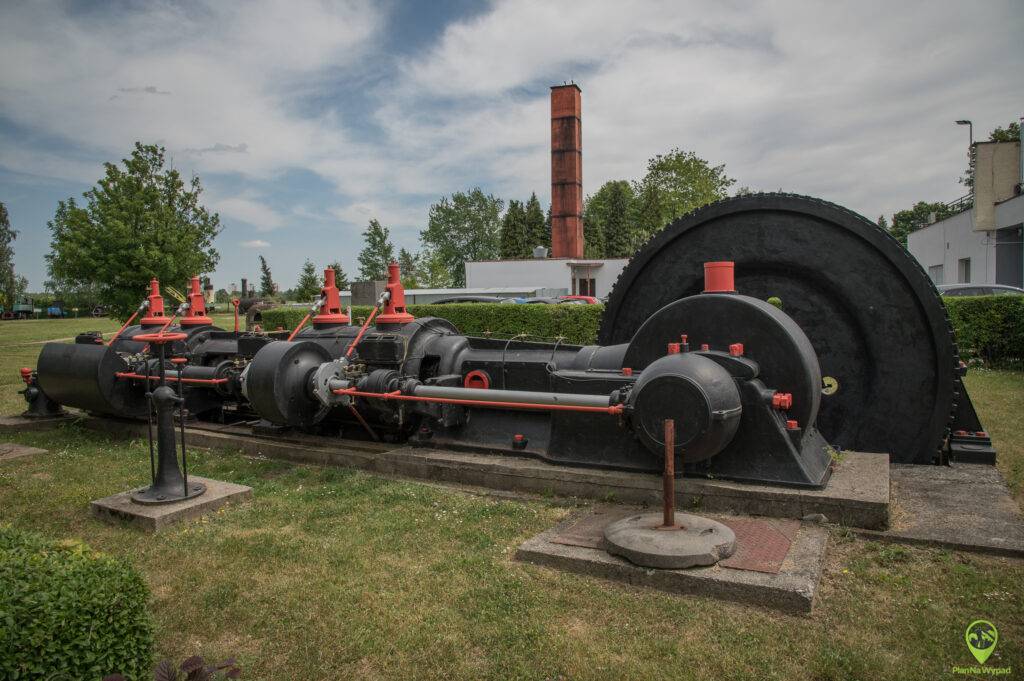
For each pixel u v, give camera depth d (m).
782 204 6.51
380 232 57.16
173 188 19.88
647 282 7.48
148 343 8.54
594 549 4.41
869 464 5.46
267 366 6.76
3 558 3.04
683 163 51.91
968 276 27.36
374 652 3.52
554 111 42.47
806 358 5.14
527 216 68.56
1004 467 6.25
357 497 5.88
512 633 3.62
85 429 9.29
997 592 3.82
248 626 3.82
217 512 5.66
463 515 5.36
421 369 7.12
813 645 3.40
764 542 4.36
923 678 3.12
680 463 5.18
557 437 5.90
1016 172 23.88
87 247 18.92
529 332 18.30
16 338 33.53
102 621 2.88
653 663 3.32
